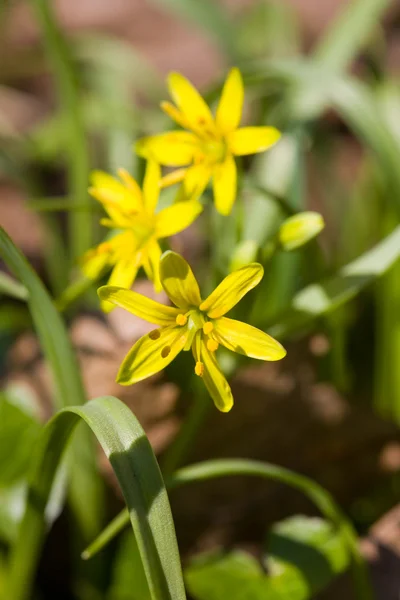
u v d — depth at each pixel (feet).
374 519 1.21
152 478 0.93
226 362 1.08
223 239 1.23
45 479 1.02
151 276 1.02
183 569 1.13
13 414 1.11
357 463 1.23
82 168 1.30
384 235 1.26
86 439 1.09
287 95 1.31
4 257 1.01
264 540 1.19
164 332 0.96
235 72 1.02
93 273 1.06
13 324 1.24
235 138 1.02
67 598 1.19
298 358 1.22
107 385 1.15
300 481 1.04
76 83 1.30
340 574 1.14
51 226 1.36
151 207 1.02
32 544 1.06
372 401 1.25
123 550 1.09
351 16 1.35
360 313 1.29
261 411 1.20
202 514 1.19
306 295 1.06
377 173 1.25
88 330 1.18
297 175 1.26
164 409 1.16
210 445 1.19
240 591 1.07
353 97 1.20
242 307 1.06
